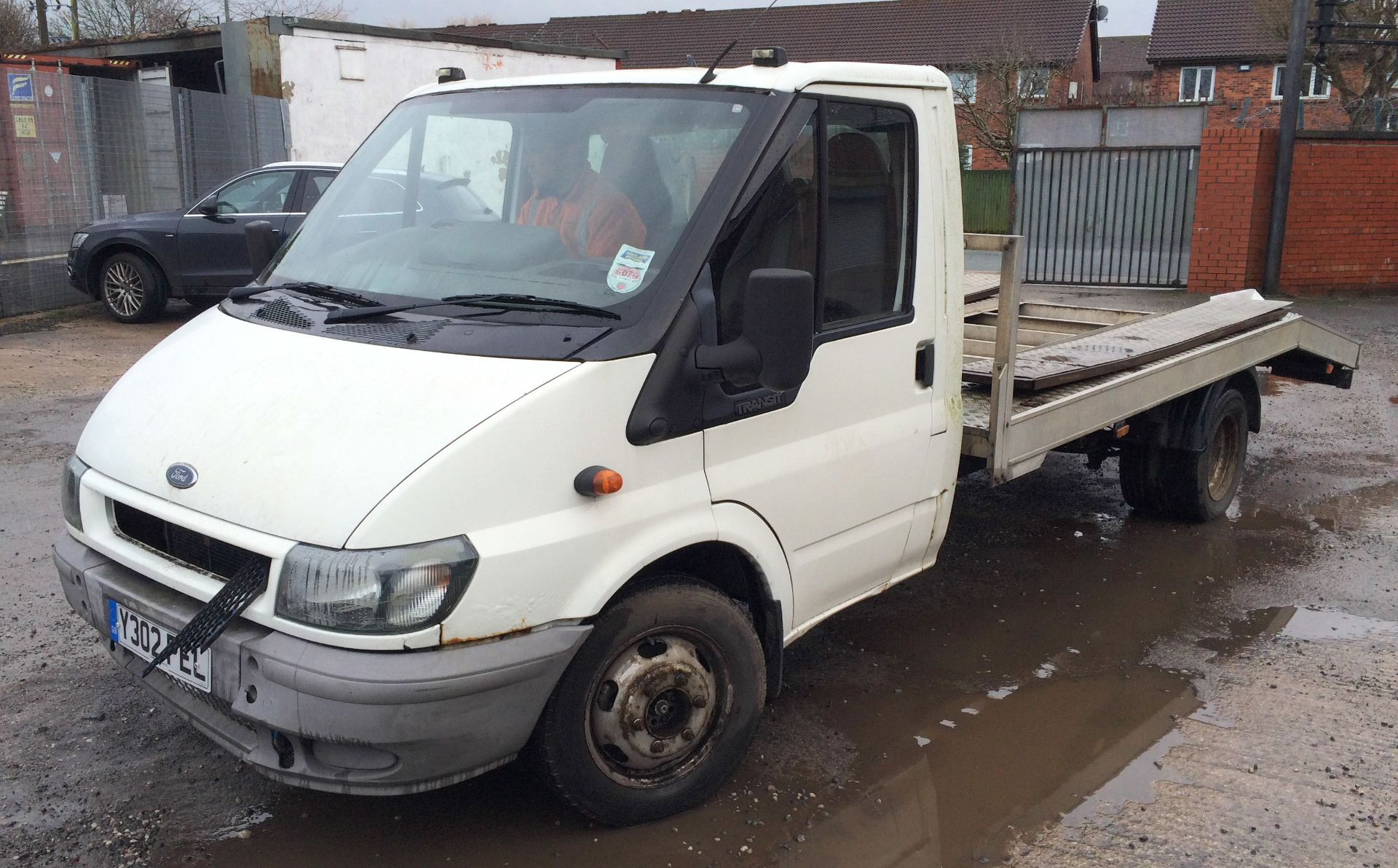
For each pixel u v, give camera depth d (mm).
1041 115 19359
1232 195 16312
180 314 13641
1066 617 5266
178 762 3732
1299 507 7055
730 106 3480
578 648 3033
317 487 2793
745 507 3430
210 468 2975
